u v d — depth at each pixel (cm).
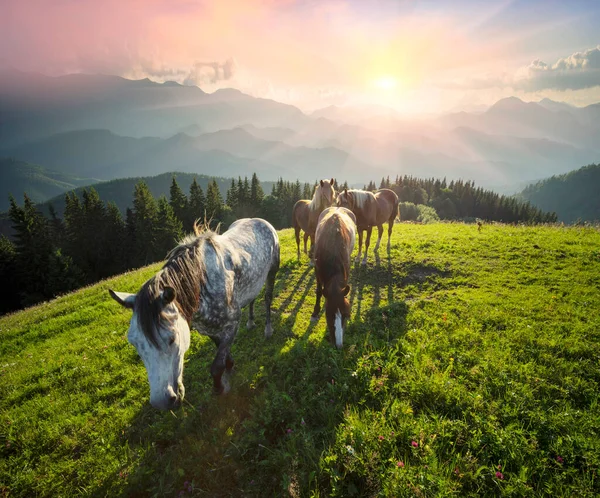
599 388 489
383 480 355
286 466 395
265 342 717
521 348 591
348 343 645
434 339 637
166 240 5334
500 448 386
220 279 479
